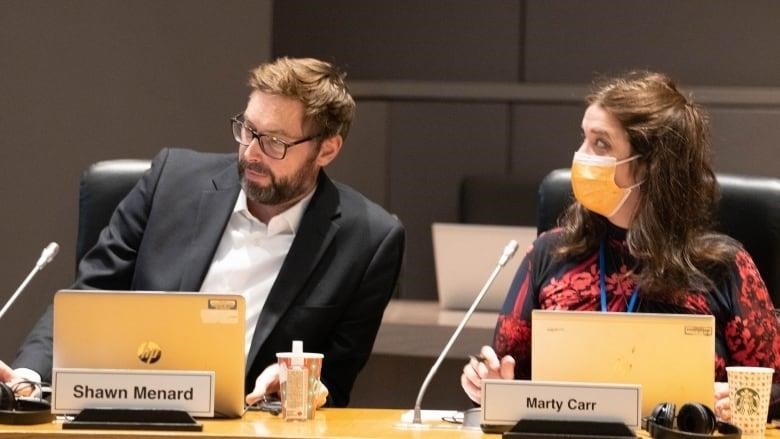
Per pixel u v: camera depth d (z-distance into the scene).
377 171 7.82
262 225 4.16
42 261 3.77
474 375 3.60
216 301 3.37
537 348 3.38
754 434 3.32
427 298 7.85
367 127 7.82
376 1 8.03
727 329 3.82
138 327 3.35
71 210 6.57
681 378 3.37
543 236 4.10
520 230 5.55
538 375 3.38
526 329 4.01
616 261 3.91
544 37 7.90
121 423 3.21
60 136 6.57
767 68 7.66
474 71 7.98
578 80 7.86
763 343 3.79
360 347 4.17
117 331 3.35
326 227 4.14
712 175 3.96
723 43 7.70
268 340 4.01
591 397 3.23
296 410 3.43
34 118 6.54
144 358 3.35
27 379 3.64
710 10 7.70
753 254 4.20
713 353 3.37
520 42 7.93
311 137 4.03
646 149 3.80
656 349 3.37
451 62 8.00
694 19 7.72
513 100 7.82
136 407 3.29
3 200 6.51
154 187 4.30
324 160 4.18
